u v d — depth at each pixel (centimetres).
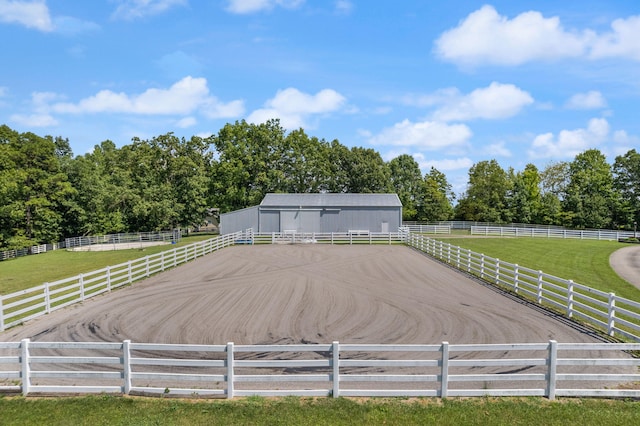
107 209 5525
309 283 2077
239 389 938
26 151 5138
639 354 1141
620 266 2683
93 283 2222
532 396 892
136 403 860
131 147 6481
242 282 2105
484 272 2219
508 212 7125
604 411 827
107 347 912
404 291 1898
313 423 782
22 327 1406
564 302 1705
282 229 4284
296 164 6069
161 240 5353
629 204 6544
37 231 5103
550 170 8512
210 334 1326
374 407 838
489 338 1267
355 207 4253
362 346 884
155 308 1628
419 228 5784
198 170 5878
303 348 888
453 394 888
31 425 785
